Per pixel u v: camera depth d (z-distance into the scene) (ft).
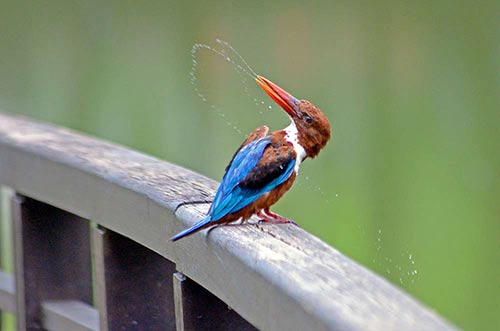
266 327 12.34
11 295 22.06
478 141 35.63
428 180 35.78
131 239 17.33
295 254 12.94
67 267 20.31
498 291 34.50
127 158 18.67
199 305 15.42
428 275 34.83
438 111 36.37
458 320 34.47
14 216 20.42
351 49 37.88
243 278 13.14
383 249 35.42
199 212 15.17
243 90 37.47
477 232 34.91
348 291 11.21
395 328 9.96
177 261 15.53
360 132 37.09
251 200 15.69
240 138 37.06
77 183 18.39
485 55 35.88
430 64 36.73
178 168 17.98
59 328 19.70
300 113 16.60
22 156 20.29
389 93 37.06
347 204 35.86
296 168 16.29
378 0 37.40
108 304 17.49
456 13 36.35
